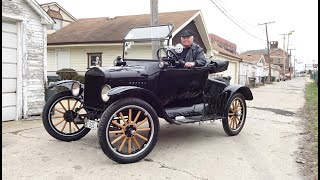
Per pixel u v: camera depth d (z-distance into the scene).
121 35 16.72
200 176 4.29
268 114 9.74
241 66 30.70
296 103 13.24
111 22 19.81
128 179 4.14
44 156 5.00
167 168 4.57
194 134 6.68
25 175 4.21
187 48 6.12
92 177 4.19
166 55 5.80
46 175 4.23
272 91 22.39
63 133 5.88
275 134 6.82
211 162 4.86
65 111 5.91
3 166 4.52
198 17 18.33
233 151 5.46
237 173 4.43
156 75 5.48
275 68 59.41
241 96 6.71
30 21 8.03
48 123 5.77
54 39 17.95
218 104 6.24
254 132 7.00
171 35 5.87
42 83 8.40
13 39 7.75
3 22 7.51
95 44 16.61
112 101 4.80
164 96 5.66
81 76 15.76
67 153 5.17
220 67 6.38
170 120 5.31
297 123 8.20
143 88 5.01
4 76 7.55
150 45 6.03
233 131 6.57
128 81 5.14
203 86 6.15
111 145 4.58
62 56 18.22
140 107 4.77
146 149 4.86
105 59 17.16
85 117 5.53
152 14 10.62
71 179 4.11
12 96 7.76
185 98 6.02
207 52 20.39
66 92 5.89
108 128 4.54
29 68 8.07
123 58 6.21
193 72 5.91
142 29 6.21
